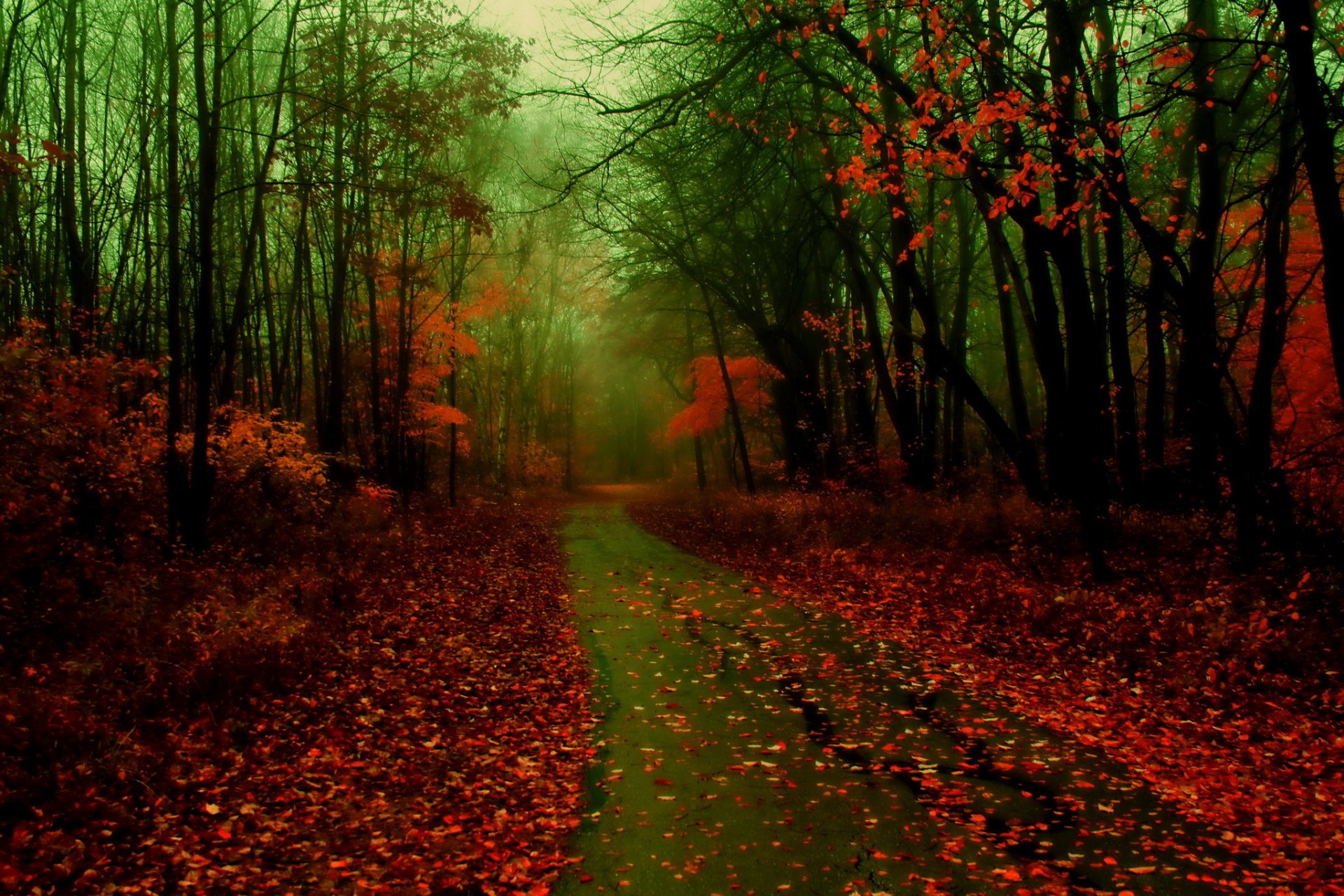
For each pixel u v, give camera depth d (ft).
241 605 29.89
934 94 29.19
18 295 44.50
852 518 58.29
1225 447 31.89
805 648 31.42
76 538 30.55
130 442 35.83
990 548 44.14
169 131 35.50
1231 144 31.96
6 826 14.76
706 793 18.19
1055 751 20.27
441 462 125.59
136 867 14.21
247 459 44.27
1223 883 13.69
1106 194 33.78
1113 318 46.29
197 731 20.20
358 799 17.76
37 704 18.62
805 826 16.40
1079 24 32.68
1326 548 29.35
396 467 71.97
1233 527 35.96
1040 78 34.22
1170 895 13.35
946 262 86.17
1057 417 46.11
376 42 47.52
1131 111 29.78
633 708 24.58
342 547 46.88
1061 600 32.60
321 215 61.00
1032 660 28.22
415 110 47.37
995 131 33.88
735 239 79.51
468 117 55.88
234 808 16.78
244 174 62.23
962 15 30.53
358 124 51.96
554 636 34.09
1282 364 50.39
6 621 23.76
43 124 52.11
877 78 36.63
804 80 45.96
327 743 20.66
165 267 58.95
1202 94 27.94
